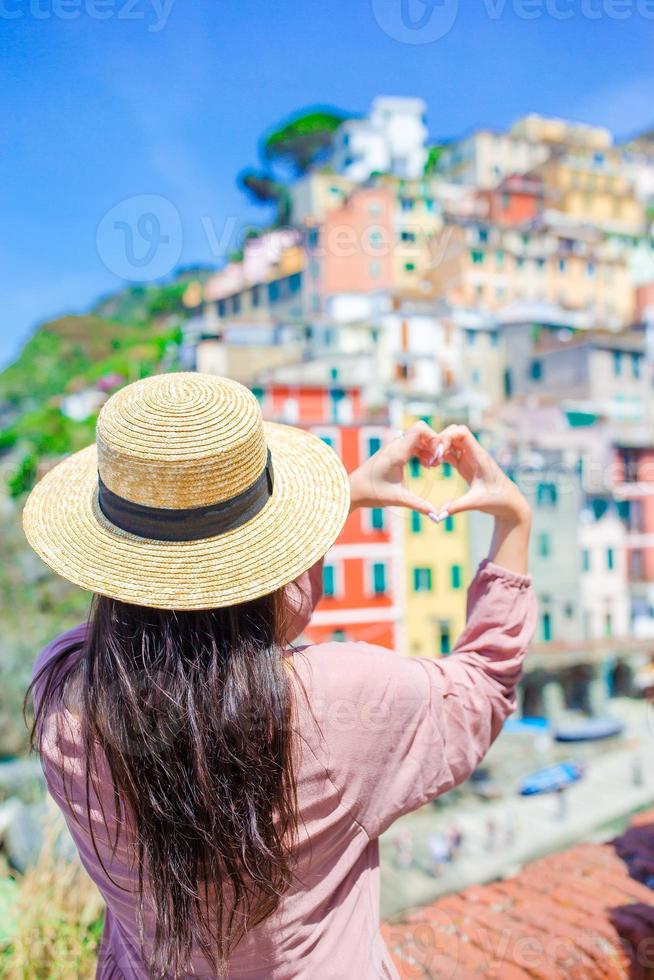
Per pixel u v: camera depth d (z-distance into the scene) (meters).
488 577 0.69
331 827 0.60
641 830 1.59
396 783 0.60
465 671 0.65
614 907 1.34
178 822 0.54
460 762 0.63
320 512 0.63
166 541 0.57
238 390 0.61
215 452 0.56
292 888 0.60
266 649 0.57
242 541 0.58
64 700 0.61
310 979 0.61
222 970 0.59
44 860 1.48
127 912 0.63
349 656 0.61
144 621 0.56
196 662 0.55
